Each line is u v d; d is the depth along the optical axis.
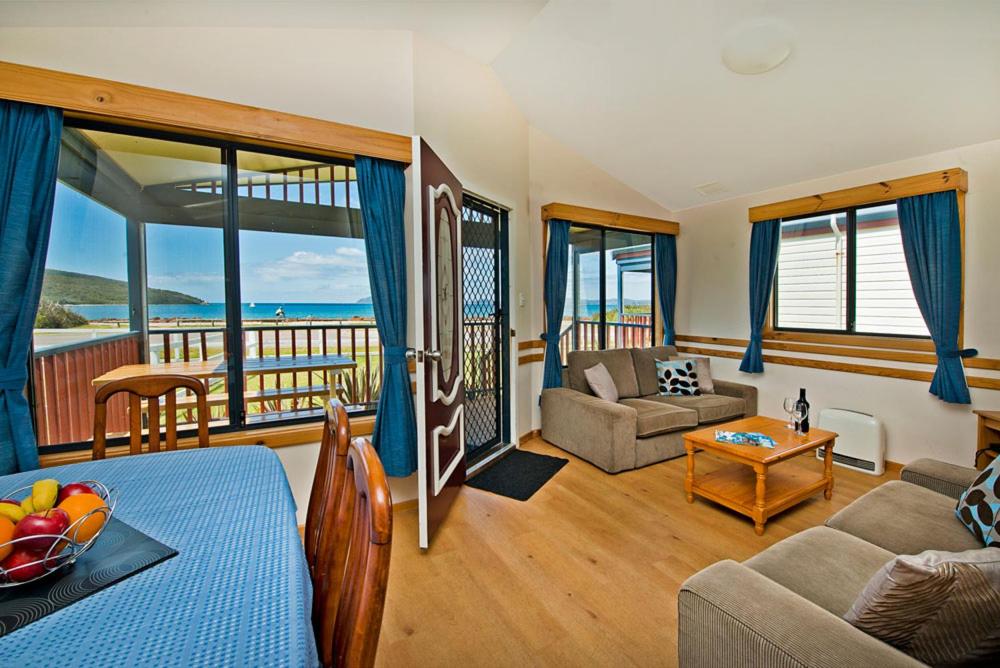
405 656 1.54
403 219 2.49
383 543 0.65
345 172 2.53
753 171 3.73
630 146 3.77
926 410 3.08
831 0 2.11
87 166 2.04
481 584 1.92
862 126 2.90
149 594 0.78
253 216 2.34
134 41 1.94
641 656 1.54
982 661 0.90
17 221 1.73
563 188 4.07
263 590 0.80
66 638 0.67
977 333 2.86
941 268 2.92
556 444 3.75
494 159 3.29
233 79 2.12
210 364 2.30
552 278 3.93
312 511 1.28
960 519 1.64
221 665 0.62
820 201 3.57
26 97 1.74
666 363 4.19
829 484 2.75
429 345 2.17
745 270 4.23
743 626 1.02
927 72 2.39
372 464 0.77
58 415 2.02
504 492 2.86
